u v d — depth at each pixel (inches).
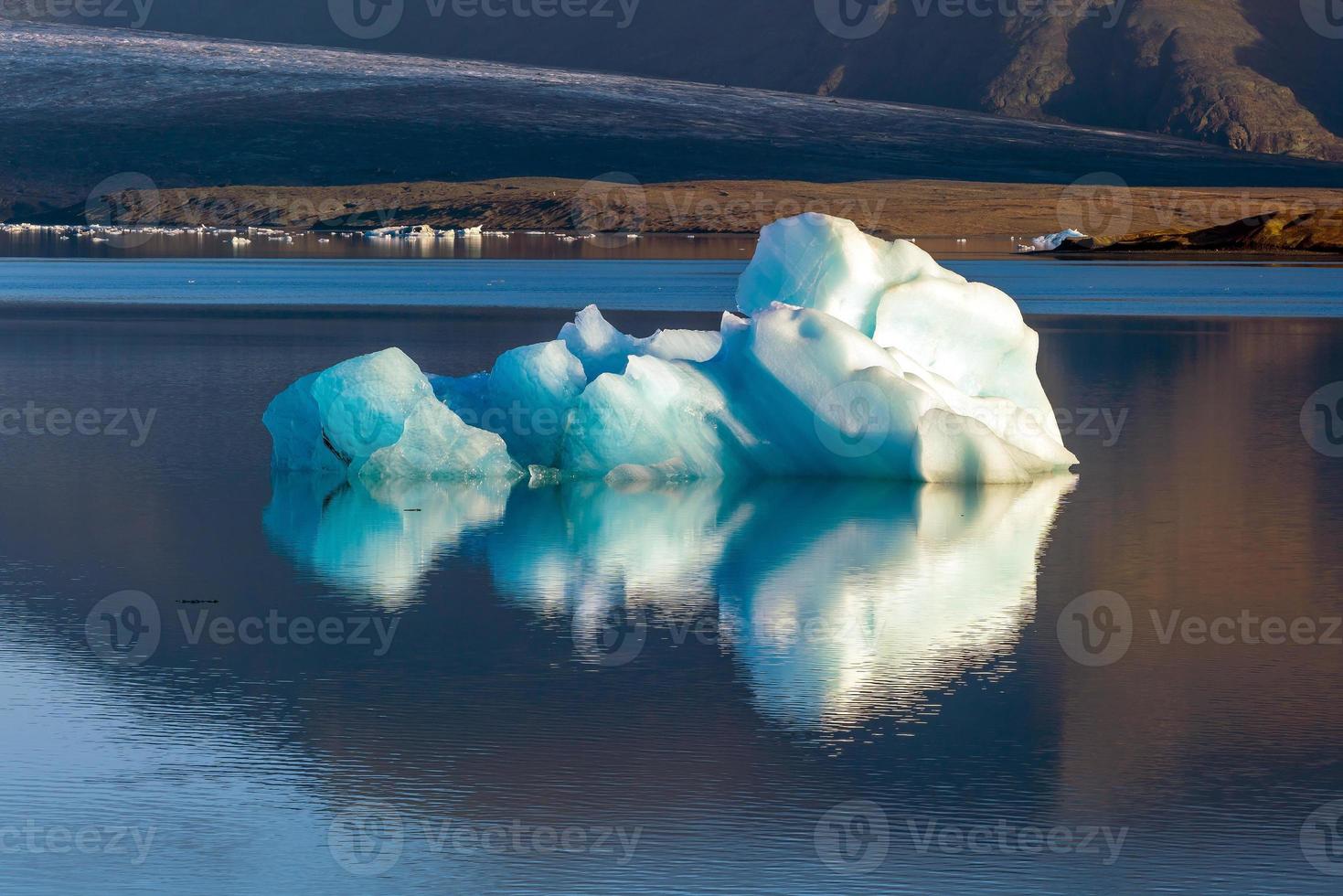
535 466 1562.5
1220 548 1249.4
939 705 831.7
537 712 815.7
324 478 1577.3
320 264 7819.9
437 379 1694.1
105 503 1437.0
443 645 949.2
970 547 1246.3
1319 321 3767.2
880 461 1547.7
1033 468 1585.9
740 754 752.3
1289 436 1884.8
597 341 1694.1
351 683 869.8
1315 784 719.1
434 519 1360.7
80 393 2265.0
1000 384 1641.2
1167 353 2915.8
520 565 1179.9
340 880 621.3
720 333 1676.9
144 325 3636.8
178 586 1110.4
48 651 936.9
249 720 805.2
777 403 1547.7
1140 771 734.5
